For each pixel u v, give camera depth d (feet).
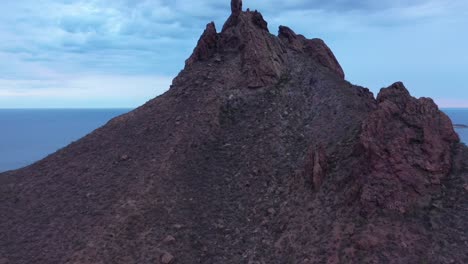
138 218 173.17
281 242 160.56
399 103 180.04
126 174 202.69
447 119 174.50
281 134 224.12
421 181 156.35
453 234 141.08
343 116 217.36
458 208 149.38
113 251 156.76
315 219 162.09
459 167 162.91
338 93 240.32
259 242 165.27
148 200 182.91
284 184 190.80
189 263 157.38
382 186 156.46
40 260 153.89
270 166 204.74
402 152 162.40
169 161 206.08
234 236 171.01
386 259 135.95
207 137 227.20
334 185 171.22
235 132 232.53
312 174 179.22
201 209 184.75
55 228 174.29
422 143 164.96
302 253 150.61
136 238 164.76
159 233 168.76
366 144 167.12
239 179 201.36
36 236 171.12
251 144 221.46
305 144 212.02
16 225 184.34
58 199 199.62
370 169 162.09
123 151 225.76
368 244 140.67
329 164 182.50
